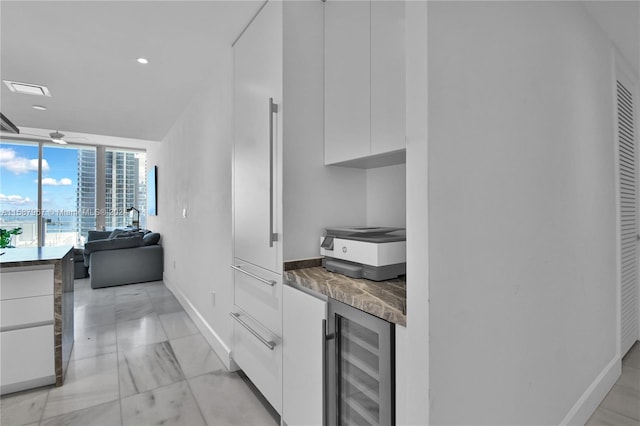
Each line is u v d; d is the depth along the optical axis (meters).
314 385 1.38
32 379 2.07
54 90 3.04
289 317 1.56
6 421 1.78
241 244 2.10
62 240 6.45
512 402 1.20
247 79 2.03
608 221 2.11
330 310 1.30
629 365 2.36
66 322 2.41
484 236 1.08
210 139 2.83
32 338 2.07
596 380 1.90
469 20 1.03
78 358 2.51
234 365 2.31
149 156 6.39
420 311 0.90
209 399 1.98
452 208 0.95
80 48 2.29
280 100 1.66
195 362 2.45
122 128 4.42
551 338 1.46
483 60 1.08
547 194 1.44
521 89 1.28
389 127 1.39
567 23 1.65
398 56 1.35
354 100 1.58
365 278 1.42
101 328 3.14
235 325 2.22
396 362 1.02
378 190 1.88
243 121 2.07
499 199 1.14
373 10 1.48
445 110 0.94
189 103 3.44
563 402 1.55
